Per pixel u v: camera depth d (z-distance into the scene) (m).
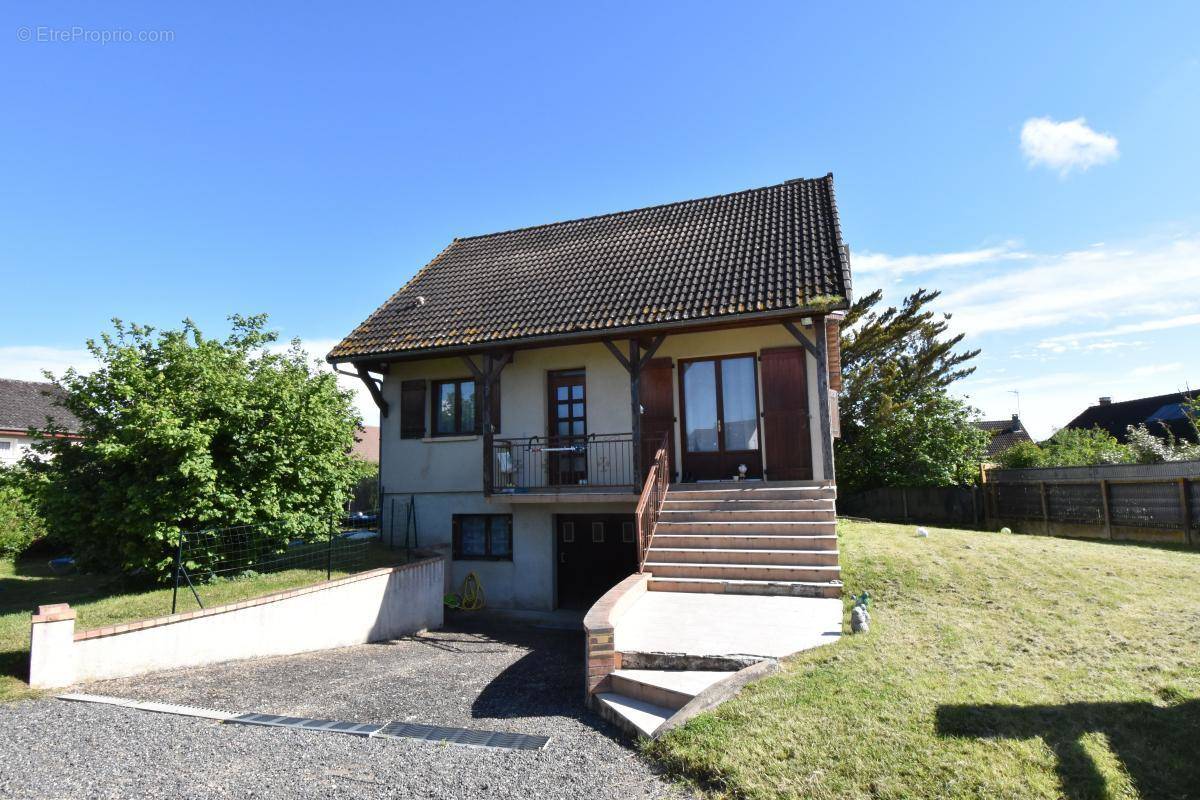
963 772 4.00
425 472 13.70
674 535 10.06
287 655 8.53
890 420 22.42
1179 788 3.82
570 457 12.91
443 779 4.55
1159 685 5.14
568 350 13.12
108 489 9.43
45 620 6.41
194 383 10.13
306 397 11.27
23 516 15.10
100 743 5.15
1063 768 4.00
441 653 8.95
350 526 16.81
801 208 14.32
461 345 12.41
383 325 14.34
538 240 17.03
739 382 12.24
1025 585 8.59
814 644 6.45
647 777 4.54
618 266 14.08
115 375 9.93
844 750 4.34
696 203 16.39
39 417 22.61
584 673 7.68
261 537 10.70
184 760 4.86
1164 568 9.47
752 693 5.32
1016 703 4.82
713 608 8.05
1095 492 15.54
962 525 20.20
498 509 13.06
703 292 11.93
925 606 7.82
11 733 5.30
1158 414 32.34
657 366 12.52
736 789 4.12
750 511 10.17
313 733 5.46
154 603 8.45
